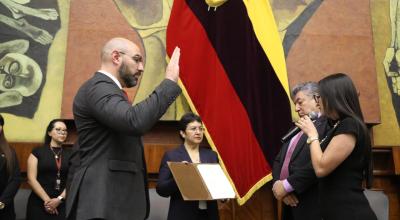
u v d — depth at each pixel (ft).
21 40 16.30
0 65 16.02
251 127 14.69
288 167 9.61
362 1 17.10
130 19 16.53
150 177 15.14
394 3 17.38
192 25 15.49
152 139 15.78
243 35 15.60
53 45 16.40
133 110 6.04
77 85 15.80
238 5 15.89
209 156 11.44
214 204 10.58
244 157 14.44
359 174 6.73
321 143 7.47
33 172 13.29
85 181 6.20
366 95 16.16
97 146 6.40
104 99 6.23
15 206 14.24
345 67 16.46
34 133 15.65
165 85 6.42
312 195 8.76
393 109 16.53
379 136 16.26
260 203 15.15
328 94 7.11
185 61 15.12
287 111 14.87
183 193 8.77
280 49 15.57
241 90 15.03
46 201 12.85
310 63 16.44
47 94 16.02
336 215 6.54
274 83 15.15
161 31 16.53
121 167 6.33
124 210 6.19
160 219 13.71
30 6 16.58
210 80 15.11
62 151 13.89
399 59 16.96
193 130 11.36
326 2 16.98
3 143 13.04
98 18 16.43
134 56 6.92
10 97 15.84
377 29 17.22
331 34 16.72
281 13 16.84
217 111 14.79
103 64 6.91
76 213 6.07
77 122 6.66
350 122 6.75
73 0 16.51
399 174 14.97
